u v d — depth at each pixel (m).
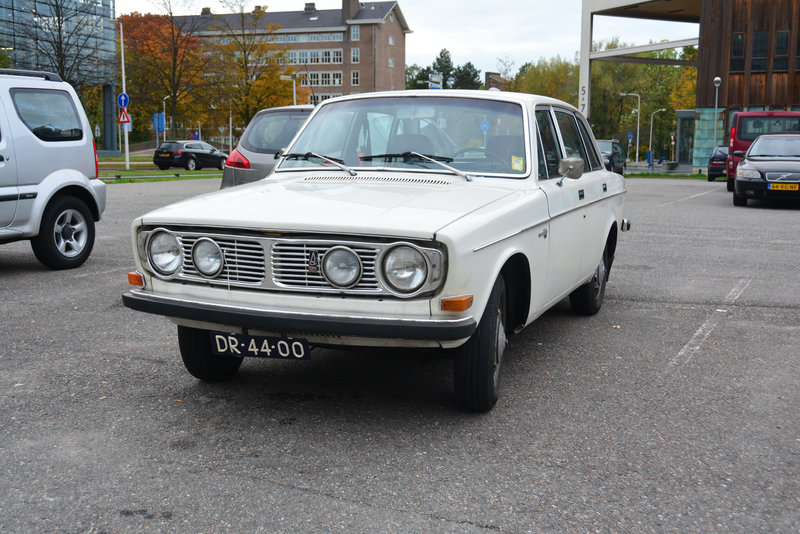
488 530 2.95
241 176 10.34
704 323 6.46
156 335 5.90
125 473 3.43
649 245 11.26
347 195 4.25
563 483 3.36
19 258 9.73
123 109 33.09
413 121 5.06
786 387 4.76
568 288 5.58
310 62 110.88
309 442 3.79
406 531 2.93
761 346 5.73
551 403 4.40
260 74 59.59
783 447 3.80
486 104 5.06
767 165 17.20
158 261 4.12
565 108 5.93
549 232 4.79
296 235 3.77
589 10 49.81
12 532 2.91
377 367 5.09
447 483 3.34
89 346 5.58
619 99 91.88
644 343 5.80
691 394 4.61
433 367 5.09
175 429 3.96
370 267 3.68
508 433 3.93
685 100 89.69
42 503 3.14
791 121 23.36
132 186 23.39
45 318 6.43
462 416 4.17
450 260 3.58
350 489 3.28
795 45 41.78
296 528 2.95
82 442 3.78
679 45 45.72
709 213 16.12
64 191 8.91
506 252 4.08
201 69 54.22
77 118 9.05
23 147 8.28
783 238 12.04
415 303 3.64
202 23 104.62
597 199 5.97
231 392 4.56
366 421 4.08
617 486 3.34
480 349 4.01
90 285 7.89
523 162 4.79
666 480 3.40
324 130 5.30
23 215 8.26
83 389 4.60
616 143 29.86
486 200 4.21
